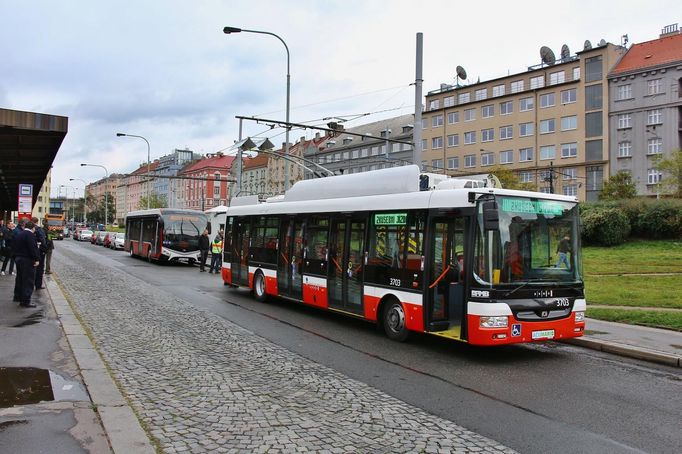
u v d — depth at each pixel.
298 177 103.62
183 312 13.12
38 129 14.19
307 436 5.20
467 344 10.26
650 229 38.34
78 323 10.52
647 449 5.10
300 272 13.64
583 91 67.75
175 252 31.41
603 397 6.83
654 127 62.31
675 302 14.57
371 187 11.81
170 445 4.87
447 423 5.73
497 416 6.02
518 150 73.88
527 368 8.40
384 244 10.84
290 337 10.48
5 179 27.97
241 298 16.39
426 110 85.75
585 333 10.67
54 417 5.34
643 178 62.97
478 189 8.98
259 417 5.71
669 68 61.22
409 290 10.02
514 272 8.79
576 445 5.17
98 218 158.88
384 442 5.12
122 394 6.31
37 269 15.80
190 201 133.50
